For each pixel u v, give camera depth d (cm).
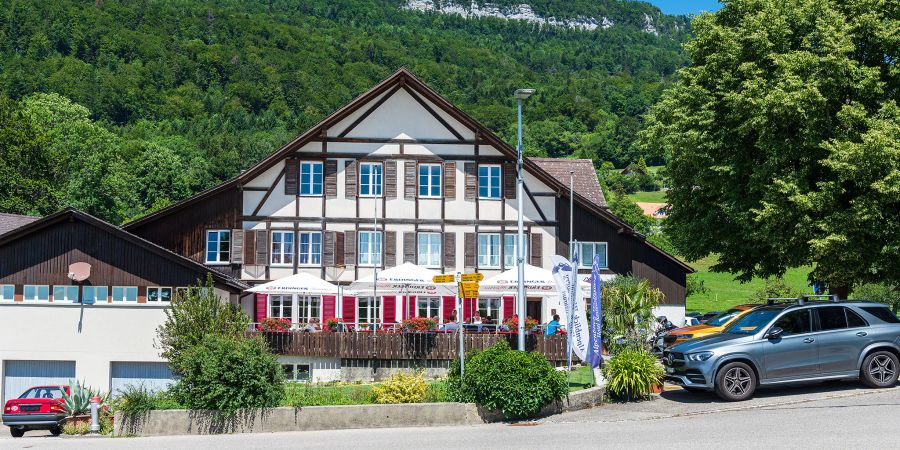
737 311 2748
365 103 3872
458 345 3131
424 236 3859
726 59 3303
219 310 2905
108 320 3359
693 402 2080
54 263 3381
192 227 3825
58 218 3353
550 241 3928
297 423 2102
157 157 11162
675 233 3641
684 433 1748
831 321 2077
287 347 3209
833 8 3241
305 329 3266
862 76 3052
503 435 1870
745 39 3203
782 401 1992
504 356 2092
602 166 17250
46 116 8844
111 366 3362
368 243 3841
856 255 2911
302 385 2709
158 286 3350
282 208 3825
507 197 3903
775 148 3045
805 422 1767
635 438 1733
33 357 3362
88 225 3384
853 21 3142
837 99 3064
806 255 3064
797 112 2970
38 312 3375
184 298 2930
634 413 2030
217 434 2094
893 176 2817
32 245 3391
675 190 3600
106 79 17875
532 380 2069
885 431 1648
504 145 3878
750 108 3062
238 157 14838
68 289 3378
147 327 3344
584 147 19250
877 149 2825
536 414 2078
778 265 3394
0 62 17350
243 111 19500
